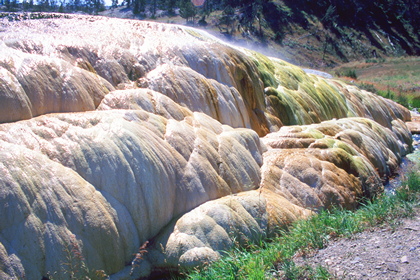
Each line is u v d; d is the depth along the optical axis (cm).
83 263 559
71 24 972
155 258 645
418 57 6241
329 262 543
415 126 1881
